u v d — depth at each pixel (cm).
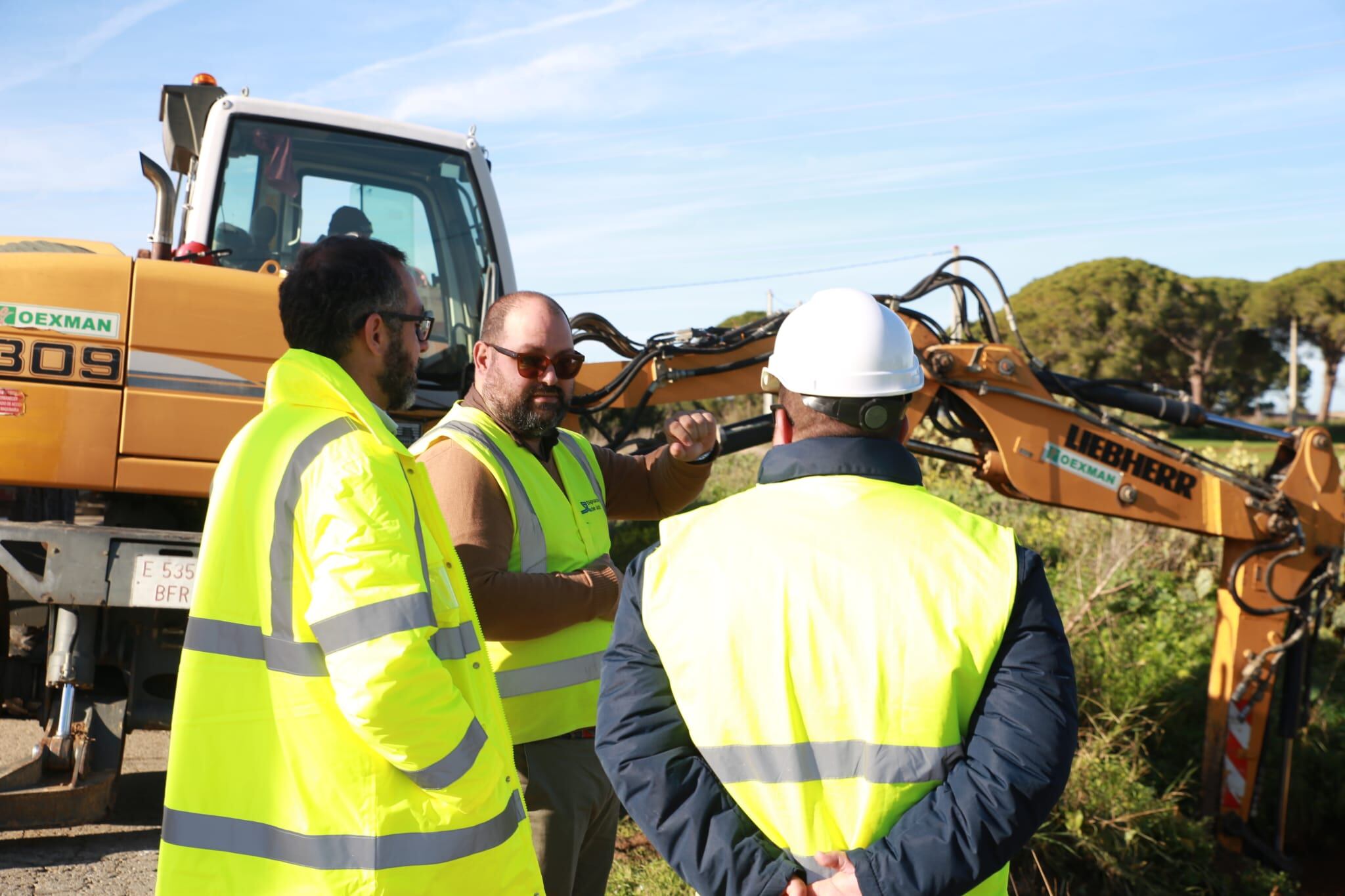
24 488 414
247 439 200
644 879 416
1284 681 582
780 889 150
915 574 159
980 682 155
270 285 416
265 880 187
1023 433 521
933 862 144
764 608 160
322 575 183
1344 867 616
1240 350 5350
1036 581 161
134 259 404
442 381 482
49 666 401
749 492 177
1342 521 567
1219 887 526
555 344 279
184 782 189
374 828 187
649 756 160
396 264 223
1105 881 500
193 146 518
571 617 261
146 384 401
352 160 482
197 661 192
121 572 396
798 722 157
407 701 179
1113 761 557
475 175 499
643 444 439
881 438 176
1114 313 4716
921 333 519
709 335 492
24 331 389
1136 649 693
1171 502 546
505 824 201
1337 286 5081
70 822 391
